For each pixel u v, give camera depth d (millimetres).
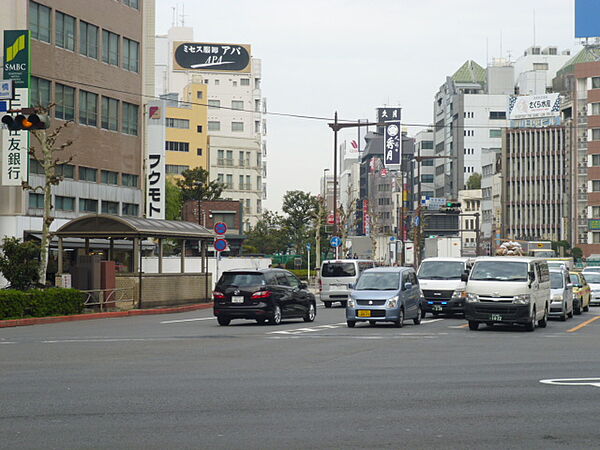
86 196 61938
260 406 12172
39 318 33875
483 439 9812
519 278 29750
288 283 34125
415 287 33406
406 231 143750
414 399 12891
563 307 36281
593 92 152750
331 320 36188
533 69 197375
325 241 116188
